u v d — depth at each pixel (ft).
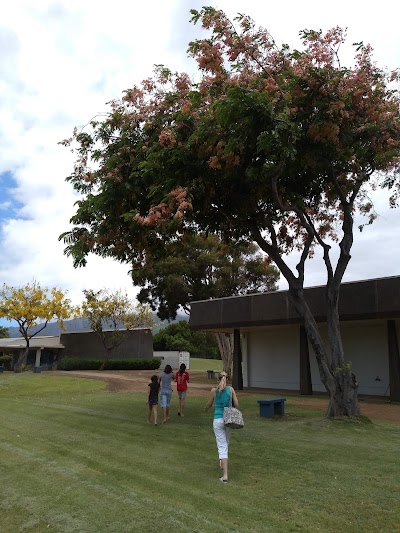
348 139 38.29
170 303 121.19
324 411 48.11
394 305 57.57
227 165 36.68
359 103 38.01
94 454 30.19
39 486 23.59
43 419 44.91
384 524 17.88
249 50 37.52
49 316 127.65
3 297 127.54
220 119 33.58
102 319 136.05
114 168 41.60
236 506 20.02
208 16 37.35
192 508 19.95
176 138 38.63
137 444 32.83
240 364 82.69
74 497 21.79
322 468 25.52
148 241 44.04
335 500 20.44
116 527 18.16
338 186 41.93
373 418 44.73
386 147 39.45
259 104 32.83
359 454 28.68
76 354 152.76
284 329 85.76
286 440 33.14
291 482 23.16
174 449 31.04
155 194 38.65
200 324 81.76
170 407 52.06
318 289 66.44
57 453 30.71
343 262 43.42
